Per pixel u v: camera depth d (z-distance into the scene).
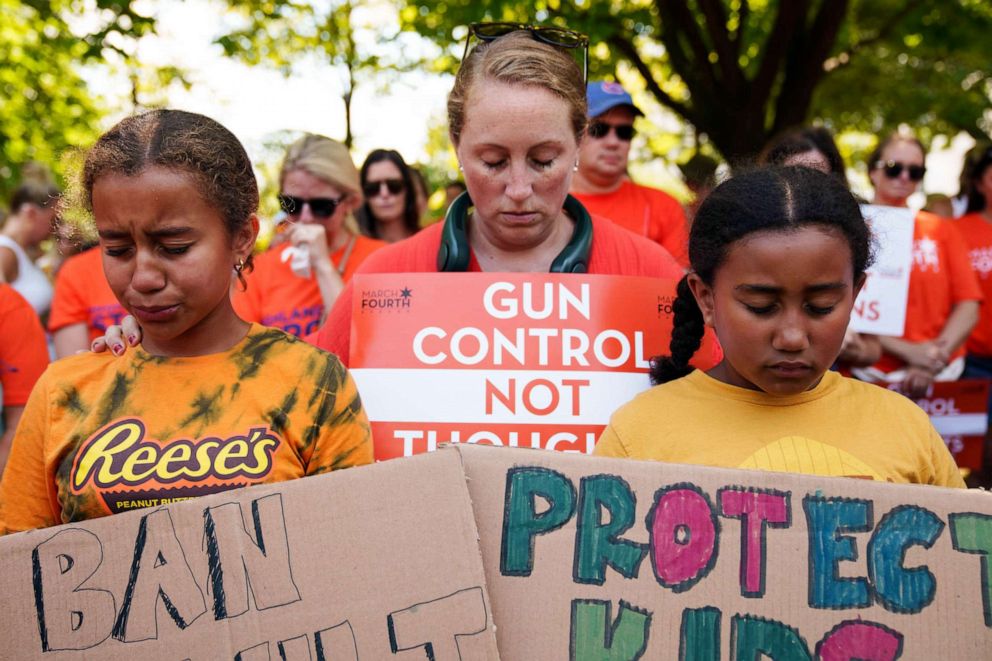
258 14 10.35
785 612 1.48
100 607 1.46
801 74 8.89
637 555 1.51
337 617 1.46
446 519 1.48
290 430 1.68
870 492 1.52
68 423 1.71
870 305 3.70
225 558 1.48
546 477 1.54
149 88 11.31
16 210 5.12
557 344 2.10
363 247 3.71
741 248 1.70
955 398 4.00
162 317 1.64
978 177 4.88
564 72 2.02
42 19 9.70
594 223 2.32
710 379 1.87
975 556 1.49
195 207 1.63
